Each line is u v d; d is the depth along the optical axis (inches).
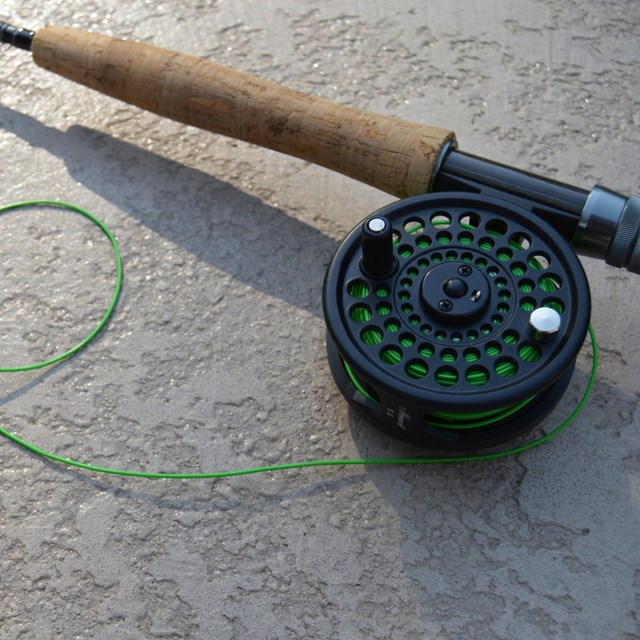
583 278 15.6
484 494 16.5
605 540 16.1
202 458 17.0
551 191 16.2
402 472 16.7
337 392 17.4
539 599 15.8
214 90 17.9
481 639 15.5
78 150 19.9
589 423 16.9
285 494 16.6
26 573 16.2
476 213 16.3
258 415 17.3
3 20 21.7
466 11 21.5
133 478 16.8
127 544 16.4
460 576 16.0
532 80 20.6
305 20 21.5
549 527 16.2
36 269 18.7
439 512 16.4
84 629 15.8
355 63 20.9
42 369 17.8
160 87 18.3
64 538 16.4
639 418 17.0
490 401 14.9
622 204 16.0
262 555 16.2
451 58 20.9
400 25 21.4
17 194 19.5
